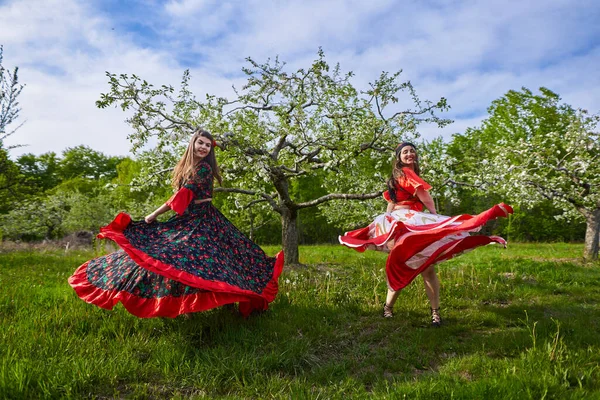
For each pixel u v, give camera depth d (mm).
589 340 3566
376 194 7422
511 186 9961
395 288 4160
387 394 2723
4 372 2715
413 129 7316
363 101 7297
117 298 3445
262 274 4137
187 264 3494
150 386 2896
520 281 6441
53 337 3473
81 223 20750
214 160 4172
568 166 10273
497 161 10969
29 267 7691
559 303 5066
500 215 3662
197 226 3850
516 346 3455
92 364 3004
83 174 49625
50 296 4855
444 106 7172
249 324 3963
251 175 6910
